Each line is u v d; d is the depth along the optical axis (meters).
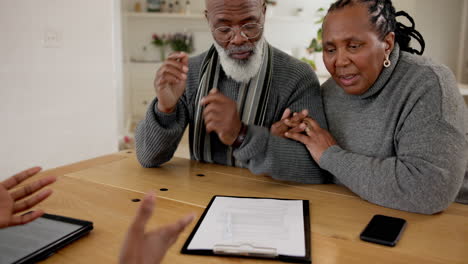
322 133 0.96
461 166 0.78
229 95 1.16
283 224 0.70
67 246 0.63
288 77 1.14
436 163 0.77
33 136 2.29
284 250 0.61
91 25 2.45
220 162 1.17
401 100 0.85
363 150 0.94
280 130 1.01
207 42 4.73
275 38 4.66
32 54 2.22
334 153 0.90
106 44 2.54
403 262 0.59
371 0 0.82
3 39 2.11
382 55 0.85
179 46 4.64
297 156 0.97
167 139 1.06
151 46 4.72
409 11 2.85
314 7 4.56
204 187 0.94
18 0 2.13
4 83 2.14
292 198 0.87
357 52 0.83
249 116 1.14
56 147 2.41
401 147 0.83
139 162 1.10
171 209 0.79
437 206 0.77
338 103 1.03
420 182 0.77
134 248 0.42
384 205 0.81
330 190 0.93
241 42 1.01
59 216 0.70
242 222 0.71
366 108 0.94
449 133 0.78
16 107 2.20
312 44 3.62
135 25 4.66
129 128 4.33
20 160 2.27
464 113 0.82
